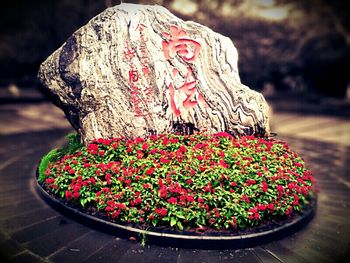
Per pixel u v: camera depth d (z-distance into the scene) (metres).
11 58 22.97
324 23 21.05
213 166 4.91
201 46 6.72
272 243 4.58
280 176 5.07
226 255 4.21
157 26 6.57
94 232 4.66
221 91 6.64
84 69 6.16
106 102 6.15
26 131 12.39
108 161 5.33
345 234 5.06
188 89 6.57
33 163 8.41
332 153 10.43
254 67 22.92
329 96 23.41
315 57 22.36
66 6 19.89
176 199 4.38
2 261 4.00
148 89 6.34
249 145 5.88
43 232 4.67
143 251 4.21
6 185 6.71
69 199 4.90
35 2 20.30
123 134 6.17
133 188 4.63
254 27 21.09
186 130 6.59
